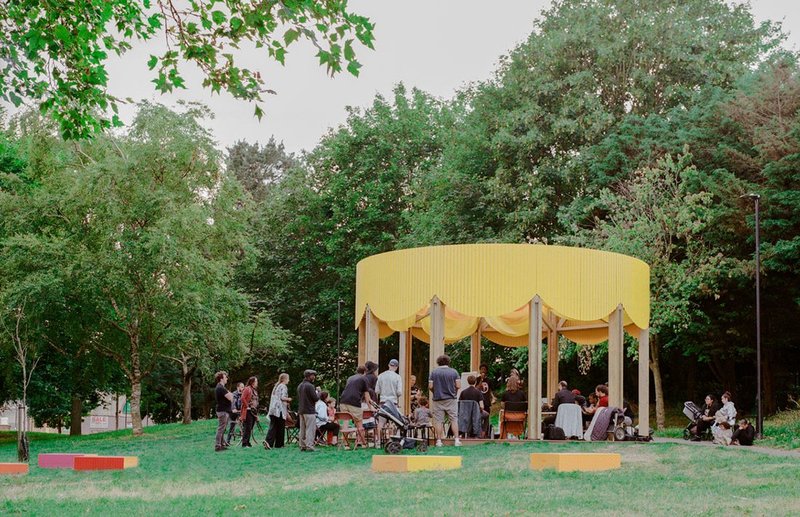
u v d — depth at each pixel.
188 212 31.41
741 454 15.63
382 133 45.38
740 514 9.07
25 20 12.52
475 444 18.03
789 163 28.12
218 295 33.22
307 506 10.02
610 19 35.03
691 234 29.30
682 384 38.34
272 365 47.59
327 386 49.03
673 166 29.14
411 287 20.30
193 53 11.78
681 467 13.83
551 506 9.70
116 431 37.41
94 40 12.61
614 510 9.41
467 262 19.75
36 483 13.28
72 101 13.30
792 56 31.39
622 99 35.28
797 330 31.69
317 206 46.81
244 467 15.26
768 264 27.95
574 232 31.64
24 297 30.52
